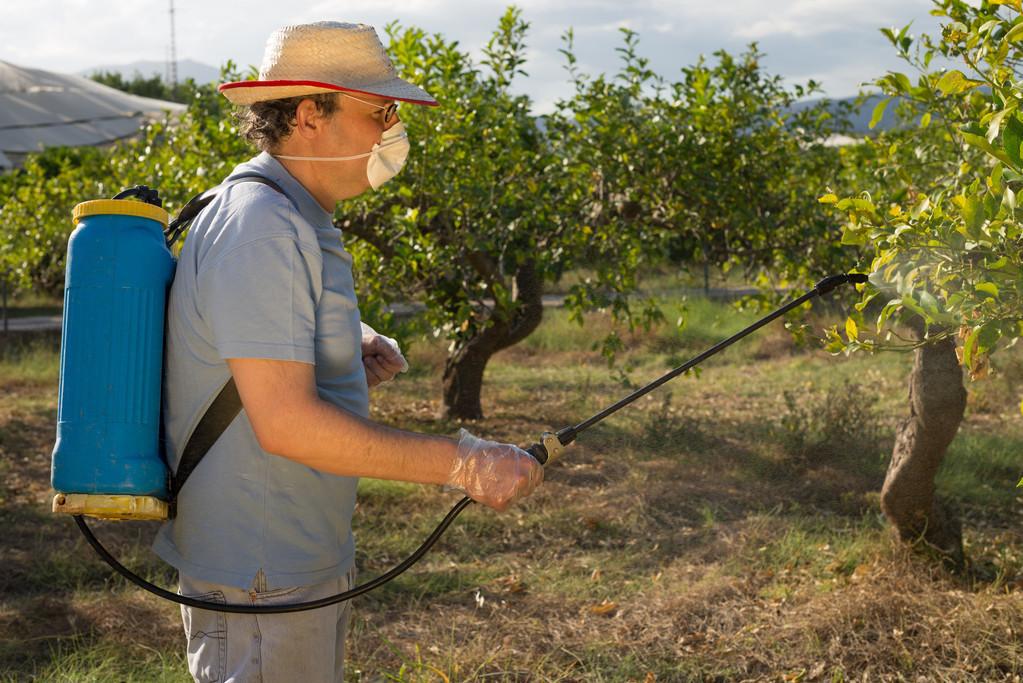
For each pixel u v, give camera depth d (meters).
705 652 4.03
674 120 7.70
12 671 3.92
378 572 5.18
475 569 5.18
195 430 1.80
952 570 4.69
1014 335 2.17
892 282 2.23
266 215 1.73
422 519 6.03
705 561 5.18
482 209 7.52
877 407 9.02
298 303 1.71
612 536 5.76
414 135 7.34
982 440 7.50
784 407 9.38
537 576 5.05
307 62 1.86
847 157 7.62
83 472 1.72
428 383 11.38
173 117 10.59
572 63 7.97
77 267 1.76
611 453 7.42
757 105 7.78
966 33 2.46
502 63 8.44
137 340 1.75
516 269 8.99
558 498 6.40
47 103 32.38
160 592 1.83
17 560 5.34
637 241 7.59
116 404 1.73
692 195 7.57
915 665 3.78
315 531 1.86
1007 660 3.74
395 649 3.82
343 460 1.70
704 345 13.55
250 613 1.80
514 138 7.97
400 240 7.56
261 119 1.88
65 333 1.76
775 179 7.70
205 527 1.82
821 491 6.32
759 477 6.62
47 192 13.16
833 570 4.84
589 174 8.00
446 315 7.80
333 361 1.84
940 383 4.37
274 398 1.67
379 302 7.50
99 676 3.84
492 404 10.13
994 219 2.07
